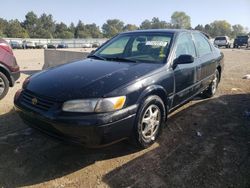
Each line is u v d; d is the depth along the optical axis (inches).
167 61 164.4
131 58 173.9
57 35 4286.4
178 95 174.1
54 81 140.6
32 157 143.3
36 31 4197.8
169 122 190.2
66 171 132.1
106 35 4645.7
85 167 135.4
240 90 283.7
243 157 143.5
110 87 129.6
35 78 153.3
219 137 167.2
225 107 223.1
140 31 201.2
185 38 195.0
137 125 139.1
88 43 2069.4
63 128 122.9
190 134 171.3
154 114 152.0
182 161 140.0
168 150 151.2
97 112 122.7
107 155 146.2
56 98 127.3
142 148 149.8
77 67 158.9
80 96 125.0
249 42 1363.2
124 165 137.0
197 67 197.0
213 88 250.7
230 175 128.0
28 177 127.3
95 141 123.7
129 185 121.5
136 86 136.9
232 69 452.4
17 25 3794.3
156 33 190.5
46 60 452.8
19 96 147.9
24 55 873.5
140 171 131.8
